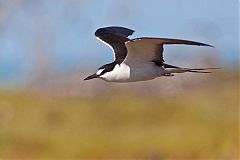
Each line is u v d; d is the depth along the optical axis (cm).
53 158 2030
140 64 1096
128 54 1084
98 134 2184
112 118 2381
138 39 1020
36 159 2020
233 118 2325
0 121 2259
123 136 2169
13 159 2009
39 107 2502
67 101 2673
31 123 2256
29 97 2753
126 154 2050
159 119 2381
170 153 2036
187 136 2133
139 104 2600
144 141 2112
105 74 1116
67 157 2038
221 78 3153
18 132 2156
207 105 2523
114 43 1195
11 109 2427
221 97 2784
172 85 2898
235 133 2142
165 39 1000
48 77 3178
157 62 1096
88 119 2358
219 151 2039
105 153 2062
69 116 2383
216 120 2303
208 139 2095
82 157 2045
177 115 2405
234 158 1975
